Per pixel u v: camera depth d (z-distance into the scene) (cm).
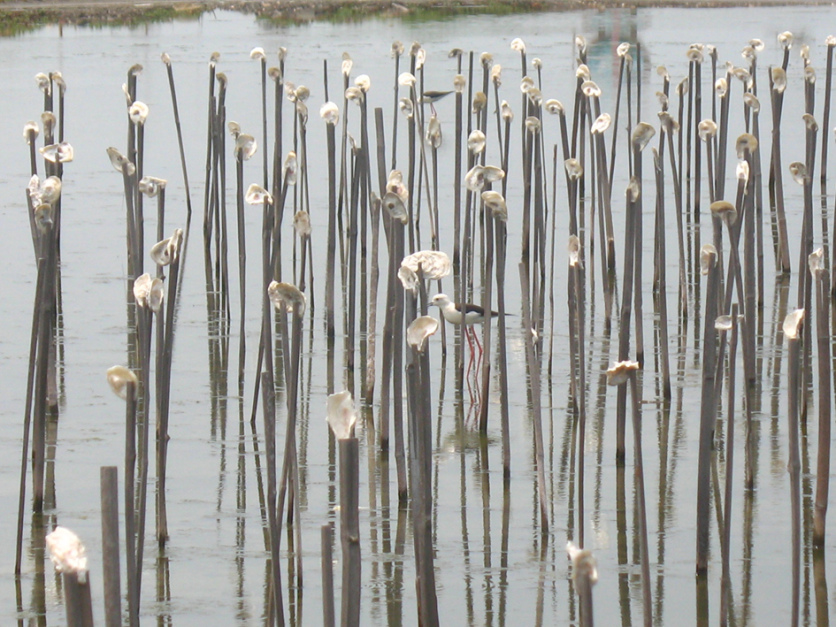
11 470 1314
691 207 2589
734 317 1028
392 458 1365
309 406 1532
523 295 1181
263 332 1452
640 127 1376
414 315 975
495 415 1500
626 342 1404
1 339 1769
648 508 1227
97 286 2061
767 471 1313
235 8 7088
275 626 991
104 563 705
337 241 2280
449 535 1171
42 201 1090
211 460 1354
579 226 2233
